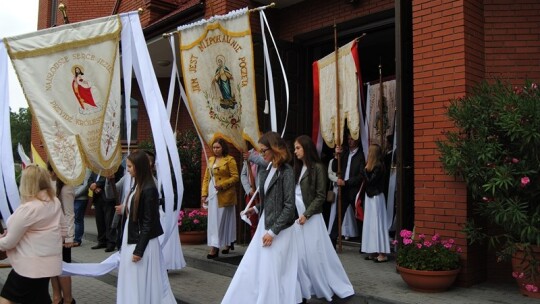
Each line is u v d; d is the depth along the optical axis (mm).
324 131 7305
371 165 6406
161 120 4547
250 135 5672
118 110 4723
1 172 4395
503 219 4395
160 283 4324
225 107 5766
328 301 4875
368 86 7965
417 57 5531
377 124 7859
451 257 4875
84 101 4516
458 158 4637
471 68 5242
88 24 4555
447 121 5215
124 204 4527
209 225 6875
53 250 4078
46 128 4309
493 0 5578
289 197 4223
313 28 8383
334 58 7102
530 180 4438
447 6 5285
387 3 7320
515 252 4605
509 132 4324
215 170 6832
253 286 4238
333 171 7328
